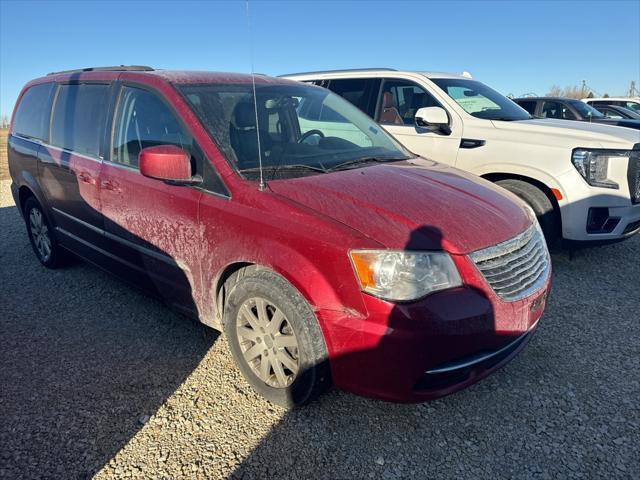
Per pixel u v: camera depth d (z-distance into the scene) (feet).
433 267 7.32
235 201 8.76
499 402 9.00
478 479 7.30
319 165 10.03
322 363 7.91
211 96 10.45
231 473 7.36
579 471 7.43
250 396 9.12
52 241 15.07
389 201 8.35
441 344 7.18
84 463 7.53
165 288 10.66
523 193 15.33
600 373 9.88
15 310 12.76
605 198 14.16
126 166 11.10
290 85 12.48
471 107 17.60
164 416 8.58
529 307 8.18
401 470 7.45
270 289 8.19
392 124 18.80
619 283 14.40
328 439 8.05
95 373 9.87
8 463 7.50
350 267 7.34
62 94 13.89
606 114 44.11
